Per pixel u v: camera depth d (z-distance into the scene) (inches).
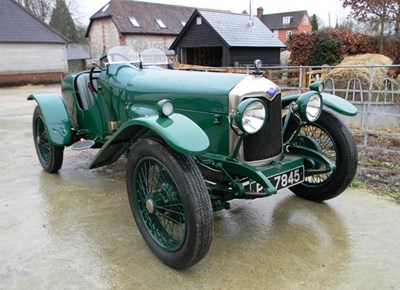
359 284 84.0
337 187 119.0
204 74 111.7
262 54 690.2
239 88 96.2
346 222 112.4
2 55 808.3
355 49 559.8
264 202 129.5
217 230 110.4
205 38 687.7
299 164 106.3
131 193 100.9
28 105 431.5
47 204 130.8
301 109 108.2
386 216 115.3
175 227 100.4
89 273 90.2
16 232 111.0
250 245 101.4
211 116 102.0
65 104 163.5
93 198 135.7
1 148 210.5
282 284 84.6
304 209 122.6
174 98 112.0
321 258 94.3
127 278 88.0
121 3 1098.7
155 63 155.8
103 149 107.7
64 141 148.6
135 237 107.3
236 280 86.5
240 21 724.0
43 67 877.8
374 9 577.6
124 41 1045.8
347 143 114.4
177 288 84.1
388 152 177.6
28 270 91.7
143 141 91.7
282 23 1785.2
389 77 236.2
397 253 95.8
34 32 864.3
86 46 1364.4
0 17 843.4
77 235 108.7
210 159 102.4
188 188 81.3
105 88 140.9
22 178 158.2
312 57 555.8
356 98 237.3
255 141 99.1
